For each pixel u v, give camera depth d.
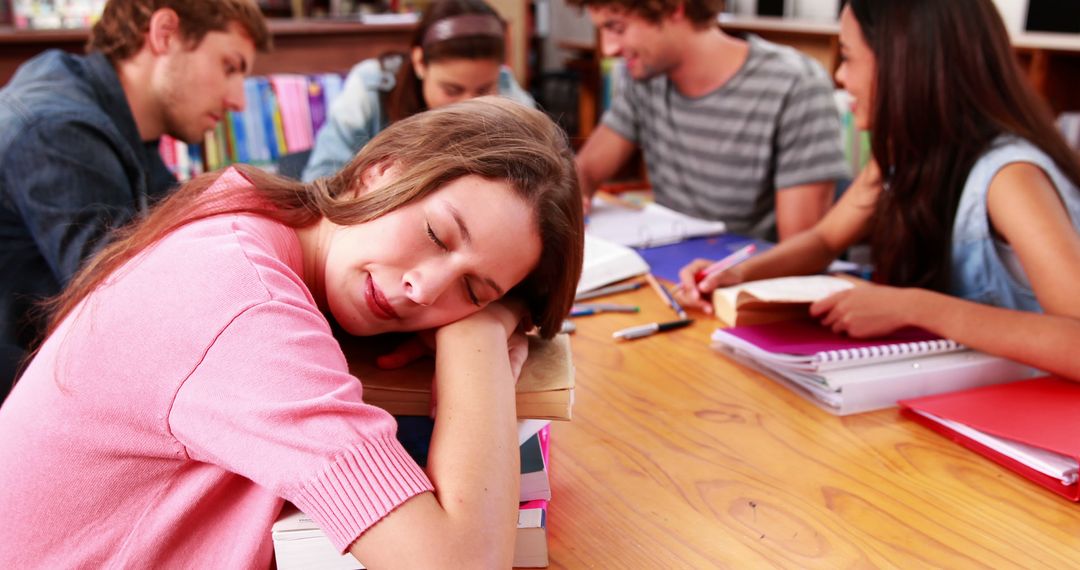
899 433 1.02
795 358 1.10
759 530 0.83
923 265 1.46
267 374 0.67
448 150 0.82
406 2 4.16
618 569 0.77
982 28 1.34
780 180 2.13
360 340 0.98
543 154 0.85
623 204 2.15
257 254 0.76
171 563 0.74
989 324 1.13
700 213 2.32
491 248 0.81
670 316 1.40
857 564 0.77
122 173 1.44
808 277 1.51
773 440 1.00
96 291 0.79
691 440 1.00
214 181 0.89
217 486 0.74
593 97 4.49
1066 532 0.82
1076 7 2.49
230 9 1.58
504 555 0.68
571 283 0.93
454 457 0.72
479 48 2.06
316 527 0.71
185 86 1.58
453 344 0.84
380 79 2.36
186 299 0.72
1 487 0.77
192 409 0.69
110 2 1.53
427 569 0.64
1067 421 0.96
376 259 0.81
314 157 2.40
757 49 2.15
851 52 1.46
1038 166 1.28
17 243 1.39
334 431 0.66
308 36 3.20
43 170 1.34
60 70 1.47
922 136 1.37
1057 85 2.55
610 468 0.94
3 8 3.26
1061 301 1.15
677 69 2.20
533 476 0.79
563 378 0.87
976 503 0.87
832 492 0.89
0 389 1.23
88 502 0.75
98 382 0.73
